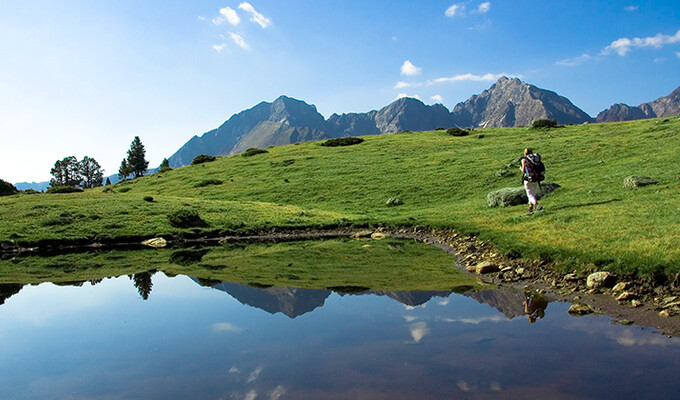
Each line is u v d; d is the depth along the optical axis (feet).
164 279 50.03
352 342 24.86
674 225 45.98
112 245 96.32
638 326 25.09
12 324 32.24
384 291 38.32
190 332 28.48
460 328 26.61
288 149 276.62
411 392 17.75
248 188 183.93
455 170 165.68
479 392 17.42
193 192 188.44
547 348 22.30
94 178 551.59
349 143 266.36
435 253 61.16
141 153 511.81
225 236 104.22
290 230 105.19
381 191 154.51
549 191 97.71
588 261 38.24
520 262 45.32
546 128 241.14
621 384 17.61
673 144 132.05
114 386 20.03
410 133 295.69
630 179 84.48
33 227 106.52
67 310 36.35
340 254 64.75
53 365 23.34
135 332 28.99
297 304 35.09
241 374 20.76
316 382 19.34
